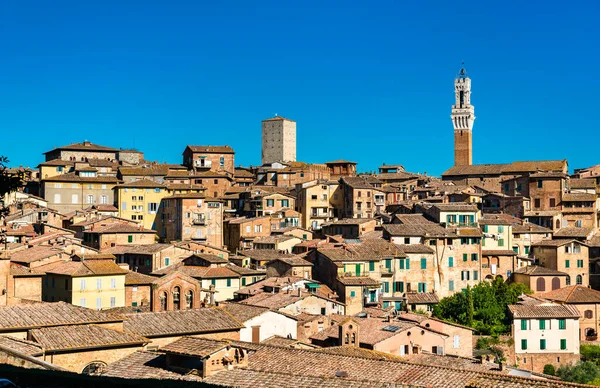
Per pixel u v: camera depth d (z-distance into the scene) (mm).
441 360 93562
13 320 74750
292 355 72625
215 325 82875
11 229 179375
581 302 158250
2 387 47438
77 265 130625
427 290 164625
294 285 140000
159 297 111312
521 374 85312
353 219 199250
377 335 110812
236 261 167375
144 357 71938
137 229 180750
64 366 69625
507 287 164000
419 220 182625
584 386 60594
